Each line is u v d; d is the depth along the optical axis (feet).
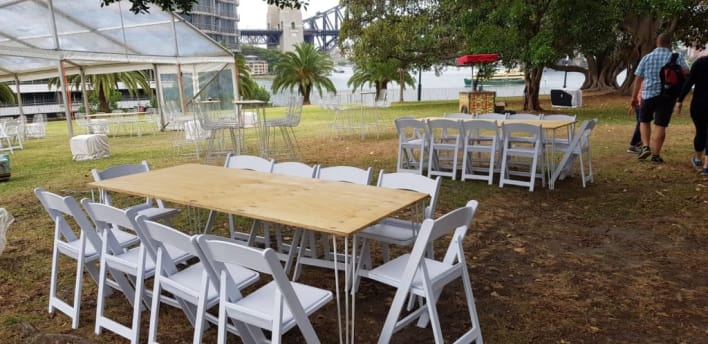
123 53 36.06
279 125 26.23
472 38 42.16
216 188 9.34
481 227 13.58
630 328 8.11
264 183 9.75
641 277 10.03
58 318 9.05
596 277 10.11
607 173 19.38
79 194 19.03
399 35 57.21
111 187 9.62
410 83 96.63
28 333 8.29
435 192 9.13
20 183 21.59
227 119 28.99
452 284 9.95
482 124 18.31
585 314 8.61
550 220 14.01
